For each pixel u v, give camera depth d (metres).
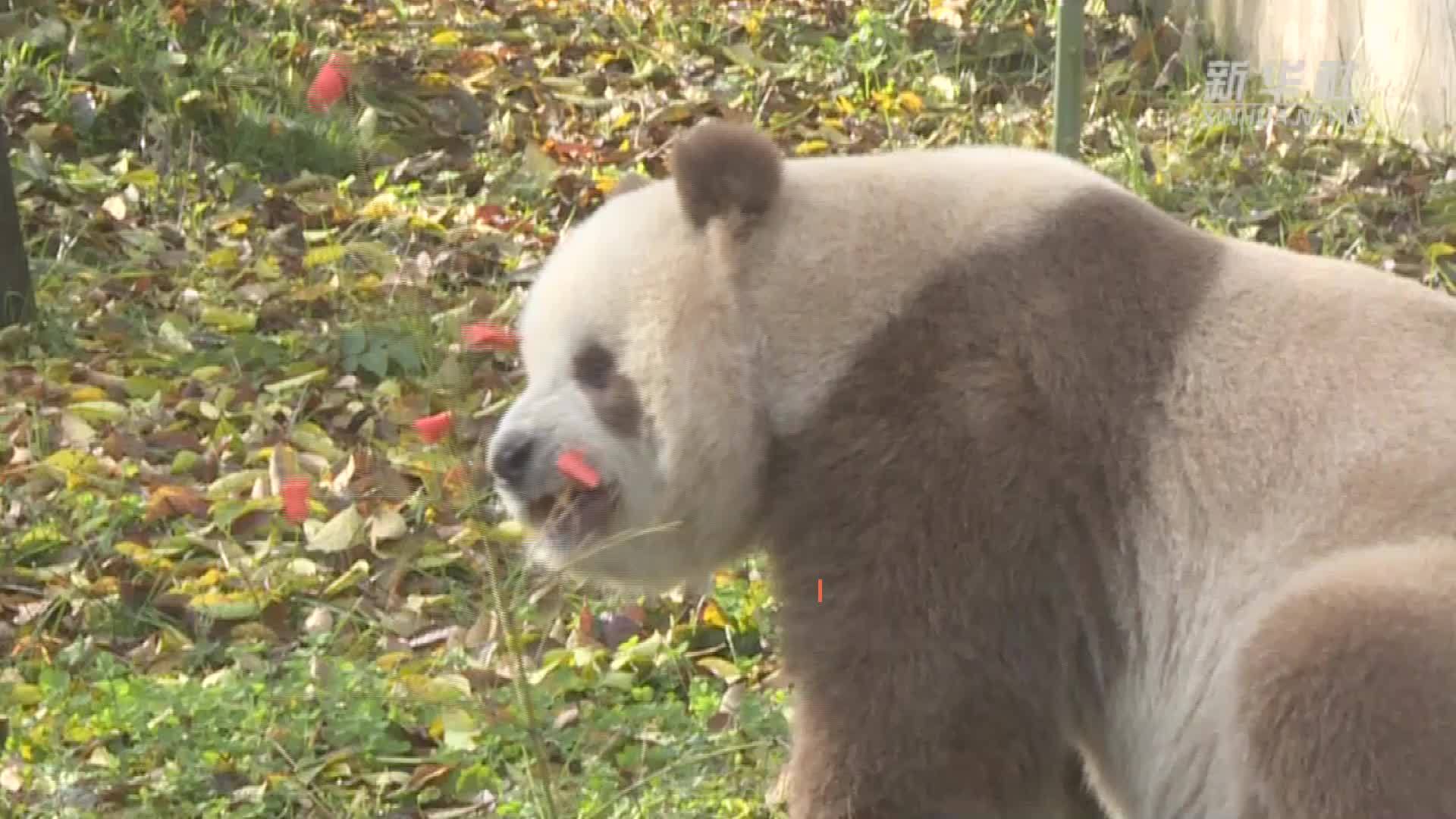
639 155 16.50
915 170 7.31
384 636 9.97
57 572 10.33
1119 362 6.90
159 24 17.67
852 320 7.04
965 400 6.82
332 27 18.73
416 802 8.56
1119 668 7.03
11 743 8.68
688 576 7.69
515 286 14.06
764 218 7.19
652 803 8.33
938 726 6.80
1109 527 6.89
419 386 12.52
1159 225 7.18
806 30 20.27
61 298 13.50
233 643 9.88
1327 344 6.83
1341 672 6.18
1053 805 7.27
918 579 6.79
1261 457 6.74
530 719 7.64
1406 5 15.99
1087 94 17.91
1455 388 6.67
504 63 18.69
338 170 16.25
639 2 20.94
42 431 11.70
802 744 7.00
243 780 8.55
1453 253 13.62
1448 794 6.05
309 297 13.69
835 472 6.98
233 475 11.29
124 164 15.42
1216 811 6.75
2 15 17.08
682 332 7.18
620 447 7.32
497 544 10.03
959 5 20.45
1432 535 6.40
